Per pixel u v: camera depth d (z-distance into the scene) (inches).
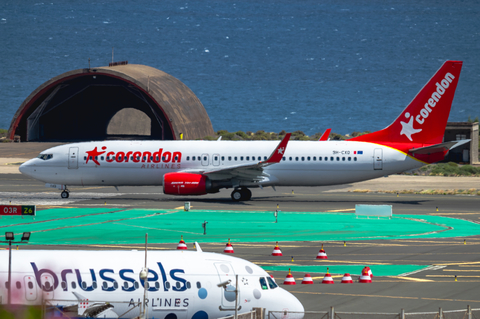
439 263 5679.1
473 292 4643.2
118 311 3280.0
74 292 3230.8
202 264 3511.3
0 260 3272.6
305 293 4611.2
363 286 4827.8
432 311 4138.8
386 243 6619.1
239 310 3481.8
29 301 3171.8
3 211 3560.5
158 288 3351.4
